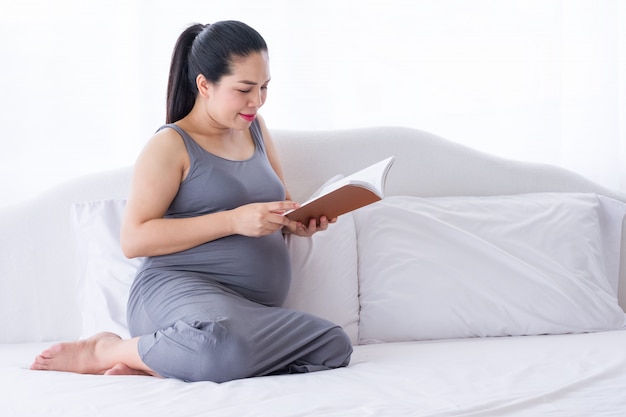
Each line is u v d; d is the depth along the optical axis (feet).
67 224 7.70
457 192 8.12
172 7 8.16
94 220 7.34
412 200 7.66
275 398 4.76
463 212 7.60
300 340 5.75
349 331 7.04
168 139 6.27
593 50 8.63
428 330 7.02
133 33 8.10
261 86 6.35
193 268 6.21
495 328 7.06
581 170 8.69
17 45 7.92
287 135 7.98
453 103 8.57
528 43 8.56
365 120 8.51
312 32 8.39
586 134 8.68
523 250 7.40
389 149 8.08
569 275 7.30
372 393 4.83
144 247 6.12
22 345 7.36
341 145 8.04
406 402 4.60
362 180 5.57
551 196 7.91
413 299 7.07
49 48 7.97
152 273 6.21
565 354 5.95
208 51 6.24
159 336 5.62
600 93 8.61
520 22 8.55
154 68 8.14
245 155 6.66
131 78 8.11
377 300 7.11
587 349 6.13
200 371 5.44
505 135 8.61
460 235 7.31
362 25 8.45
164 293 6.03
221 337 5.46
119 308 6.98
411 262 7.20
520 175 8.18
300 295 7.00
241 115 6.32
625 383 5.04
